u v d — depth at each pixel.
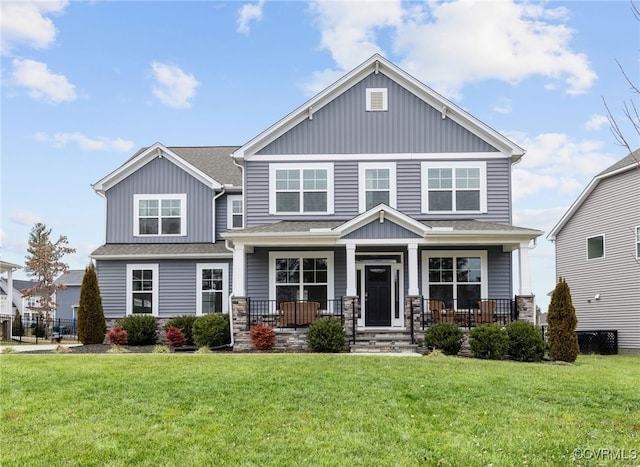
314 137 19.86
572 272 27.56
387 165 19.73
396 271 19.44
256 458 6.87
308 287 19.42
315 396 9.53
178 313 21.59
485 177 19.66
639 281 22.70
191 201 22.52
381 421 8.24
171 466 6.70
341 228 17.30
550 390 10.25
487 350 15.42
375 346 16.48
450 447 7.18
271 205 19.75
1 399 9.41
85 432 7.82
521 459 6.78
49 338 30.75
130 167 22.50
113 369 11.73
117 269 21.78
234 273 17.66
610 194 24.77
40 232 51.97
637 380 11.62
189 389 9.97
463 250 19.39
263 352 16.67
